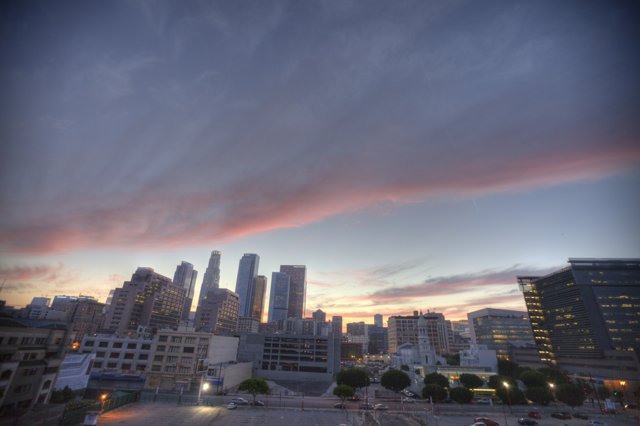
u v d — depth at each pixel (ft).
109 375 347.77
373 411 268.62
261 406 277.03
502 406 301.84
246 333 511.81
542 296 643.86
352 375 335.47
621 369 463.01
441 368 394.11
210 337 381.81
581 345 531.91
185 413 234.79
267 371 484.33
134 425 195.83
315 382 464.65
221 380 346.33
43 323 228.22
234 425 207.10
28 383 194.39
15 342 192.03
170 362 357.61
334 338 521.24
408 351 506.07
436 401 312.29
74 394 271.49
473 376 344.69
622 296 517.55
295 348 504.43
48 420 179.63
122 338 385.29
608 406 297.12
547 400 302.25
